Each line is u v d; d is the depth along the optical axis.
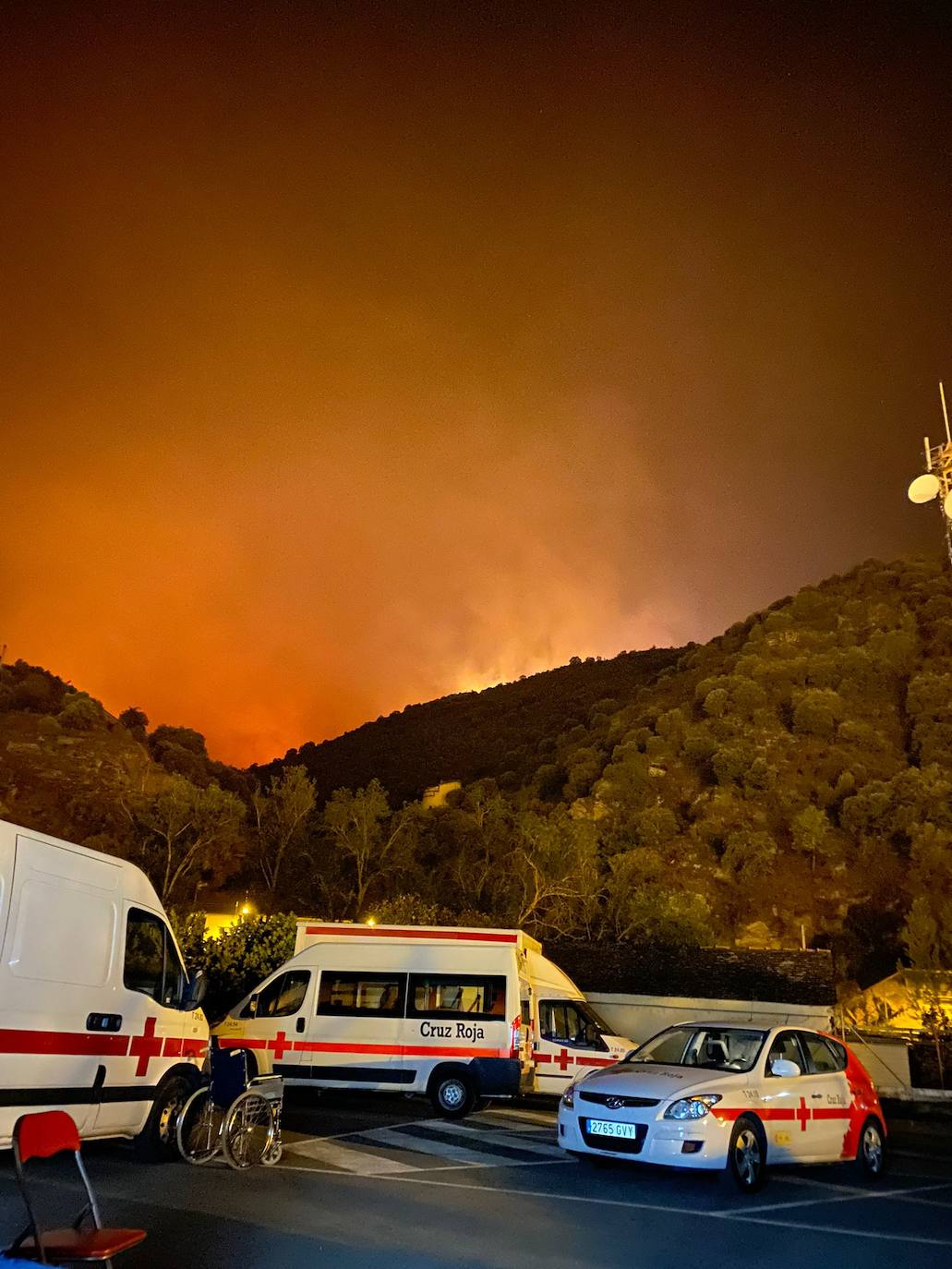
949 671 103.38
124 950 9.48
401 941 16.22
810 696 99.12
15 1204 7.63
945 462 15.52
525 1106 17.72
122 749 74.06
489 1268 6.55
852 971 70.94
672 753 98.50
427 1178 9.78
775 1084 10.31
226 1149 9.56
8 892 7.90
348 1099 17.39
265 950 25.92
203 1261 6.33
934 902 72.69
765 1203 9.33
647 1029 26.31
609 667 166.12
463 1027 15.40
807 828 82.44
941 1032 29.45
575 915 55.72
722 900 78.56
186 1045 10.35
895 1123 20.36
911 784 84.19
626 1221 8.26
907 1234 8.35
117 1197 8.07
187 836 54.56
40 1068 8.09
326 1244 6.93
